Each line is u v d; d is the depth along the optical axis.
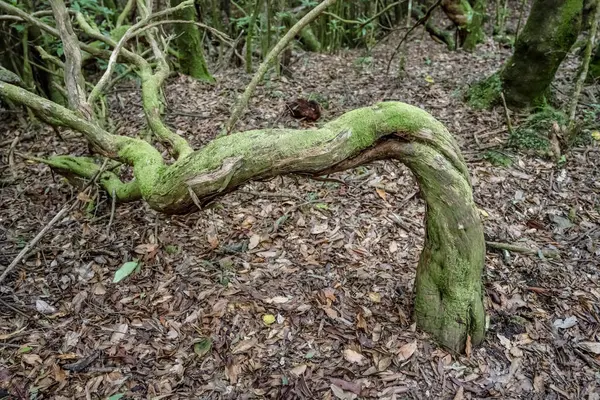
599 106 4.12
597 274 2.68
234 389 2.04
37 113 2.23
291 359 2.16
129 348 2.24
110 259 2.82
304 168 1.66
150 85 2.75
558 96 4.69
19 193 3.48
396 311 2.39
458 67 5.98
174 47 5.99
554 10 3.92
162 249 2.86
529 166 3.65
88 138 2.14
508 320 2.37
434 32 7.03
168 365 2.15
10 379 2.09
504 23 7.92
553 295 2.53
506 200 3.30
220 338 2.27
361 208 3.17
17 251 2.89
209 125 4.28
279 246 2.86
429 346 2.20
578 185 3.44
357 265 2.70
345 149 1.66
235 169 1.61
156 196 1.75
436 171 1.79
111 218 3.01
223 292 2.53
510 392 2.03
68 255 2.86
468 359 2.16
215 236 2.95
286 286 2.57
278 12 5.68
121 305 2.49
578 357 2.20
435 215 1.92
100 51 3.24
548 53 4.04
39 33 4.50
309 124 4.28
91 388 2.05
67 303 2.52
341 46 7.45
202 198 1.68
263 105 4.67
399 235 2.92
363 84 5.31
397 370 2.10
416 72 5.75
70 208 3.08
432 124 1.74
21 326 2.37
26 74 4.46
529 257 2.80
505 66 4.48
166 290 2.56
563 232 3.02
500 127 4.18
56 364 2.16
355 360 2.15
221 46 6.22
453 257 1.98
